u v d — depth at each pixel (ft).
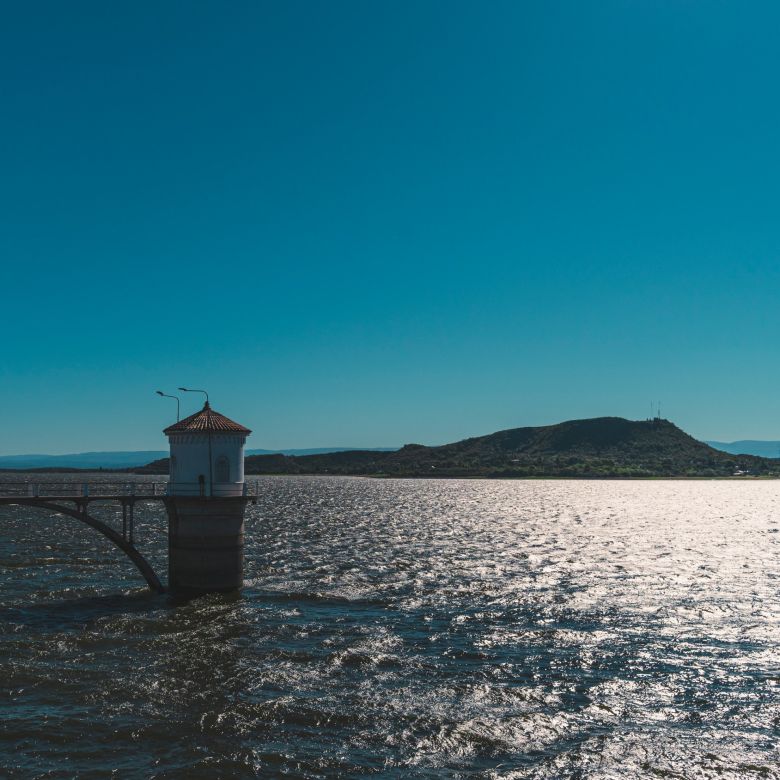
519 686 99.91
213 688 97.40
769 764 78.07
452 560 214.07
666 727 87.04
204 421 147.95
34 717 86.89
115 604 141.59
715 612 142.51
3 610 135.64
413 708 91.71
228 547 148.56
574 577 183.21
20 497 140.26
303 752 79.61
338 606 145.89
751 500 611.88
